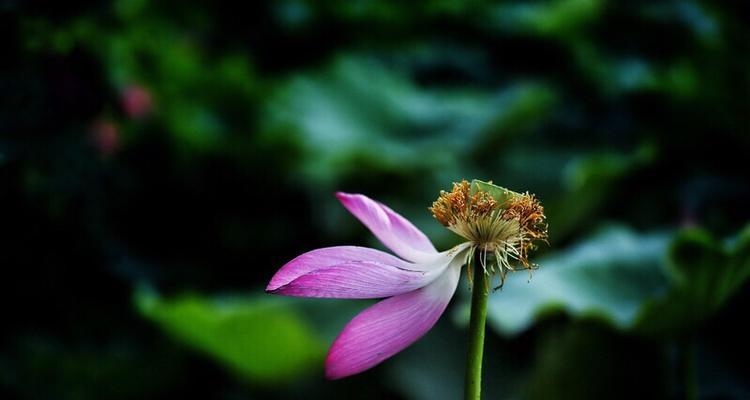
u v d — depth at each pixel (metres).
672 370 1.88
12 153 1.92
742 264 1.56
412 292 1.08
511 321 1.77
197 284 2.50
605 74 2.97
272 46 3.24
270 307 2.10
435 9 3.25
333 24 3.26
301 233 2.72
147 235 2.47
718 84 2.53
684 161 2.46
